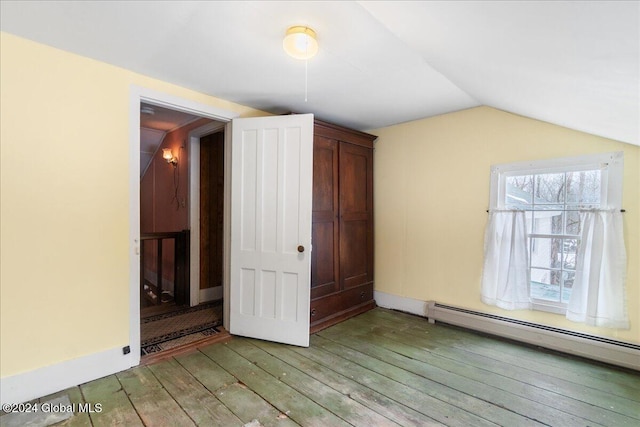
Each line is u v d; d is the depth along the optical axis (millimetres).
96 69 2084
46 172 1900
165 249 4594
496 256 2848
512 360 2387
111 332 2158
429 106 3006
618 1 875
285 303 2689
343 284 3355
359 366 2287
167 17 1612
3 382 1763
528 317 2732
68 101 1977
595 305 2318
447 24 1425
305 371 2211
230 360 2371
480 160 3012
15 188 1801
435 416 1728
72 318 2000
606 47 1147
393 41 1800
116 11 1560
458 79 2289
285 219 2697
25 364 1833
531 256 2746
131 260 2256
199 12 1567
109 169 2150
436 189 3322
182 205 4082
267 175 2750
